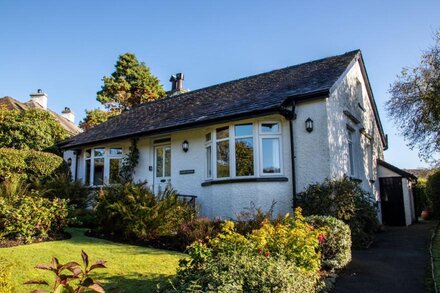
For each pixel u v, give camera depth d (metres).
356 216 10.09
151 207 9.12
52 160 15.92
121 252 7.39
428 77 14.65
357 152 14.20
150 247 8.38
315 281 5.33
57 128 20.77
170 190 10.55
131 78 41.84
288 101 11.20
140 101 41.25
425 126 15.34
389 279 6.51
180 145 13.83
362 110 15.70
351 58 13.66
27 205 8.54
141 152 15.23
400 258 8.24
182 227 8.75
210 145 12.48
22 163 14.87
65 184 13.03
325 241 7.02
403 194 17.28
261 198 10.83
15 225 8.14
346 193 9.79
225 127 11.92
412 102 15.39
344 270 7.16
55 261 2.73
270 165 11.28
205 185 12.42
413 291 5.82
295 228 5.73
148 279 5.60
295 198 10.65
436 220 19.62
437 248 9.25
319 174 10.61
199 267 4.33
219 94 15.37
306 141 10.97
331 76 11.87
